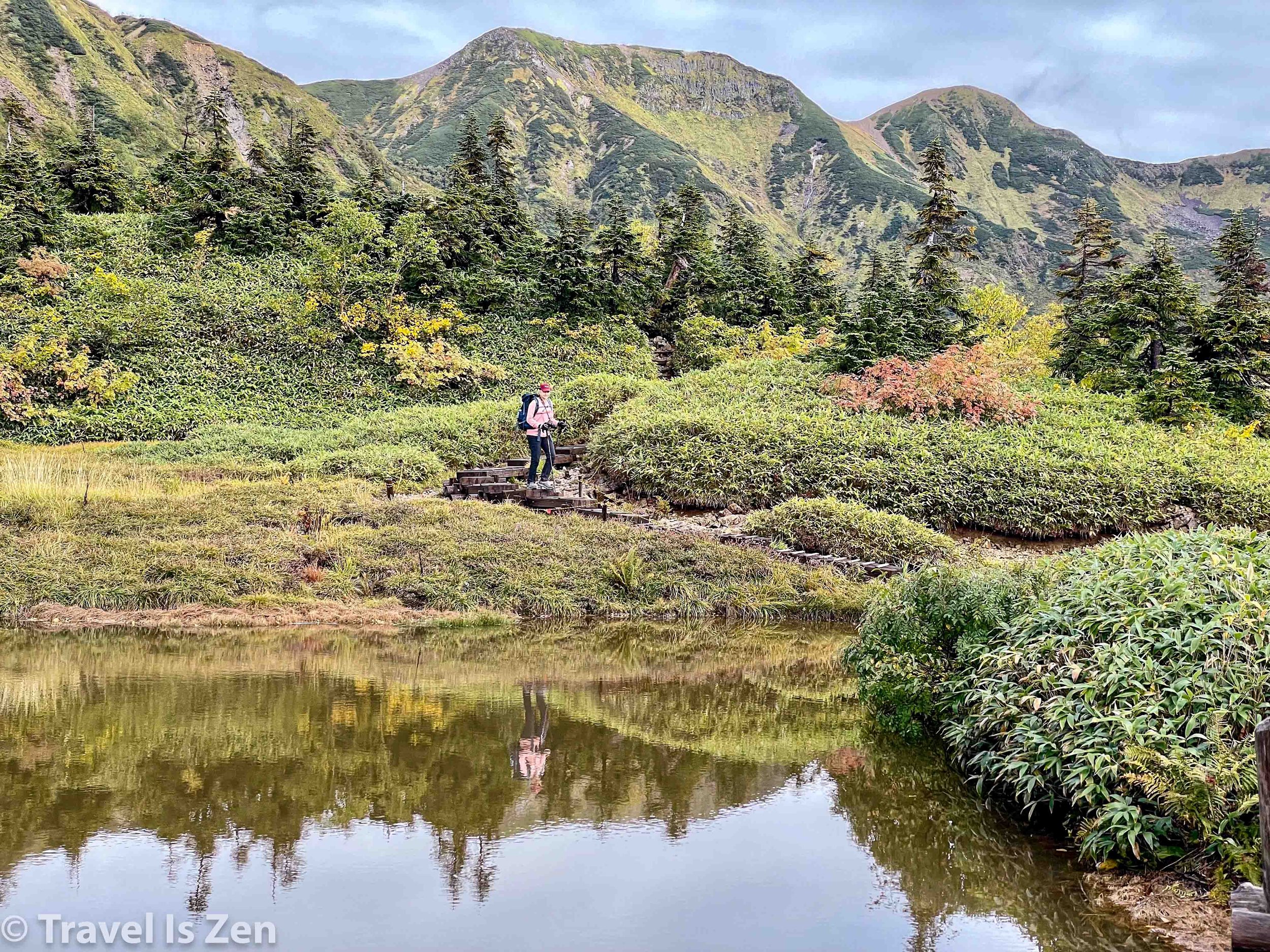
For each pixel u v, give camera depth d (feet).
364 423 70.64
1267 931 12.17
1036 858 17.34
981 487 55.83
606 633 38.29
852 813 19.43
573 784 20.58
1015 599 23.89
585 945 13.65
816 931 14.33
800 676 32.04
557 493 56.65
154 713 24.75
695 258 110.83
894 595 26.40
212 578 39.65
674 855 17.08
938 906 15.30
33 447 64.59
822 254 125.70
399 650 33.86
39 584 37.86
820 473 57.31
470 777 20.75
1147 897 15.51
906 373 68.08
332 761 21.47
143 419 71.15
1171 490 56.49
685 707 27.63
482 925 14.17
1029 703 19.63
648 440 61.41
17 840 16.83
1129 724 16.70
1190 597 18.83
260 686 27.94
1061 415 67.87
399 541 44.47
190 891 15.07
